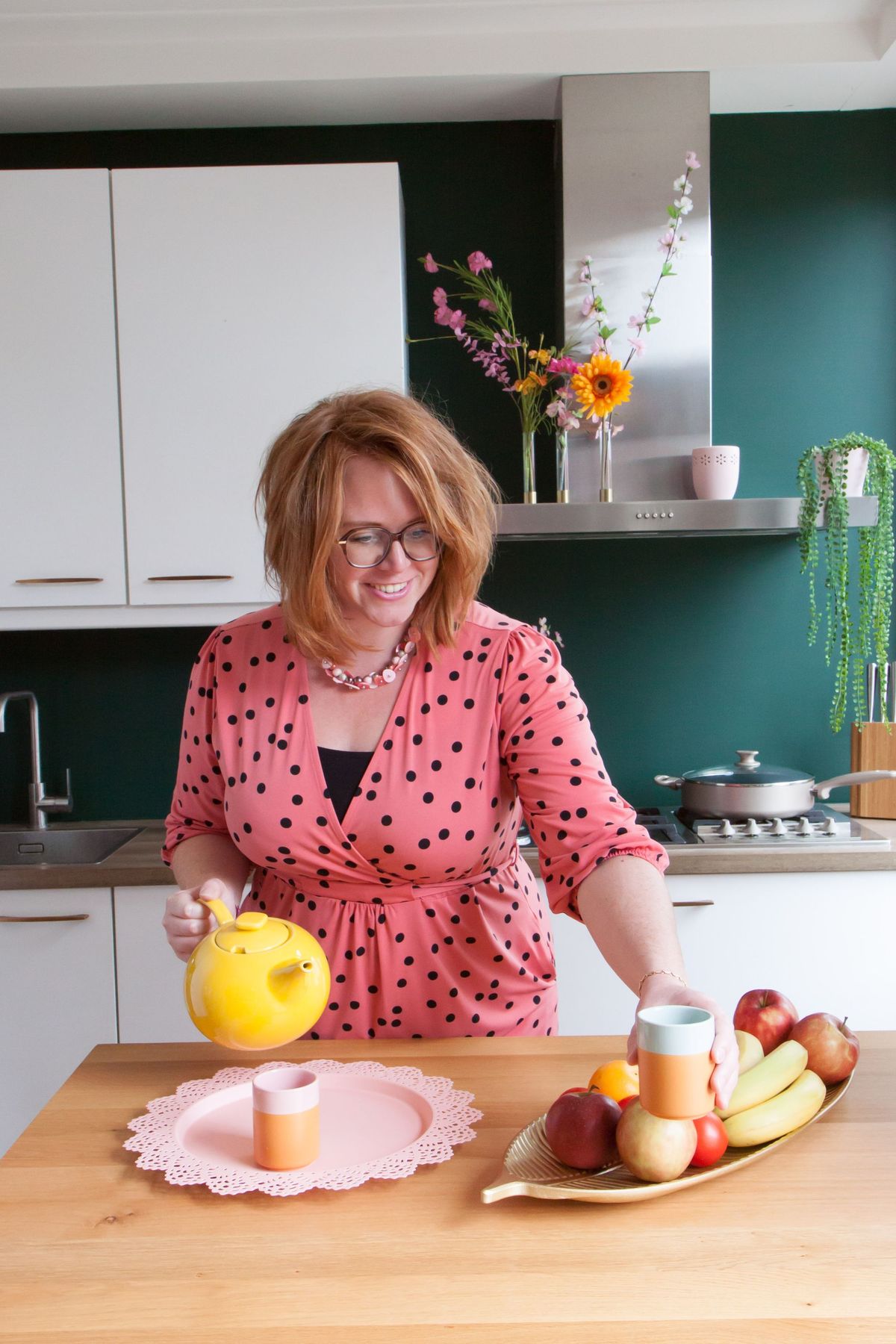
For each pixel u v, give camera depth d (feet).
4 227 7.72
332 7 7.73
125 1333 2.47
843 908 7.39
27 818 9.27
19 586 7.91
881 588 8.07
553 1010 4.67
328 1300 2.58
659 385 8.07
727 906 7.39
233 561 7.86
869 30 7.98
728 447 8.04
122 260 7.72
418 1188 3.08
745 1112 3.23
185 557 7.88
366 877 4.34
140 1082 3.82
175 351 7.77
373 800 4.23
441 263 8.95
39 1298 2.60
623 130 7.98
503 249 8.91
